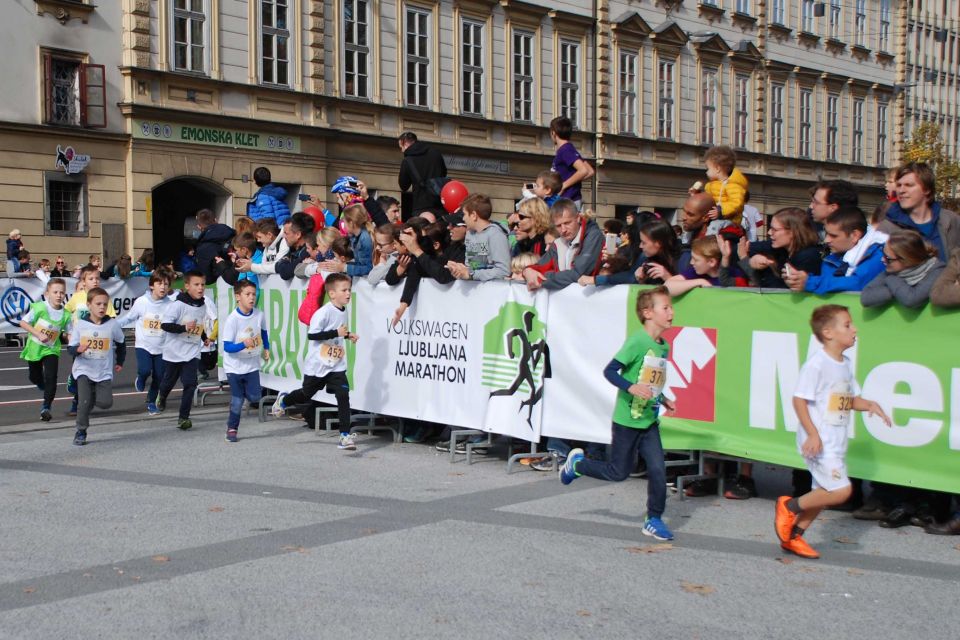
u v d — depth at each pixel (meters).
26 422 11.61
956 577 5.97
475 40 33.47
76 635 4.95
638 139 38.75
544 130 35.53
